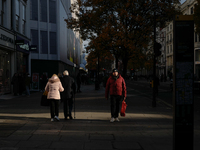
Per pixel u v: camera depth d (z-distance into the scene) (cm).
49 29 2906
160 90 2386
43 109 1034
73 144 493
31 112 947
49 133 590
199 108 1112
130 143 504
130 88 2830
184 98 364
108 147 473
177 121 366
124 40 1542
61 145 484
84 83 4300
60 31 3020
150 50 1697
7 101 1369
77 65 5759
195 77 2208
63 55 3247
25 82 1712
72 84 796
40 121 755
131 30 1655
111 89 755
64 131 613
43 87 2294
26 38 2269
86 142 509
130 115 881
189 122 364
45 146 476
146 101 1385
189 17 358
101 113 920
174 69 364
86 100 1420
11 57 1953
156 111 992
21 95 1800
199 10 2217
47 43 2897
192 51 360
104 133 595
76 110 1002
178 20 359
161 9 1641
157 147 477
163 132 610
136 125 696
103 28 1627
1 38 1664
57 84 768
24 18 2262
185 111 365
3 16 1803
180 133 366
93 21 1672
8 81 1905
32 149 455
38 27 2819
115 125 695
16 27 2047
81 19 1714
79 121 757
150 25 1678
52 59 2934
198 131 630
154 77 1136
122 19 1622
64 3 3366
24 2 2231
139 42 1639
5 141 513
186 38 360
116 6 1644
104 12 1661
